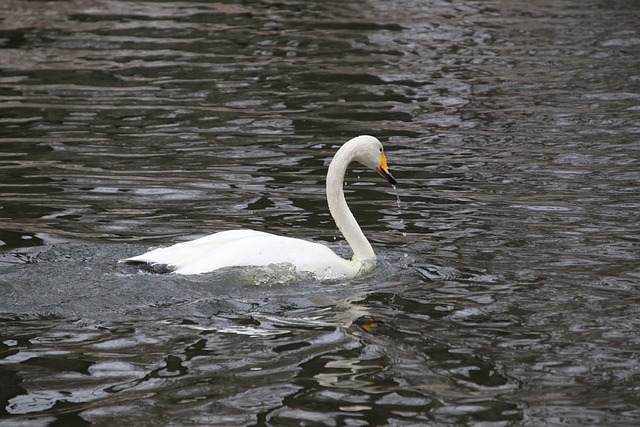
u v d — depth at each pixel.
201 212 14.69
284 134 19.06
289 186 16.06
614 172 16.92
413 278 12.11
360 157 12.85
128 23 28.89
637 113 20.80
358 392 8.99
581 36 28.20
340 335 10.26
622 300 11.34
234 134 19.00
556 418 8.53
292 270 11.64
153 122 19.72
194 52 25.66
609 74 24.03
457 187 16.20
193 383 9.12
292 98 21.66
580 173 16.89
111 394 8.91
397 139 18.91
